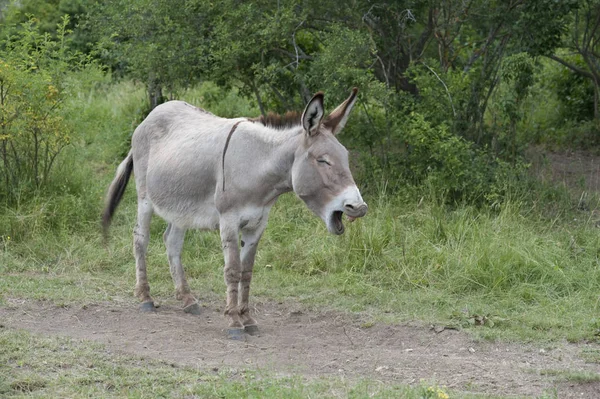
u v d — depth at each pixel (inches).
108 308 280.8
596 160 482.6
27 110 366.6
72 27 593.6
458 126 405.1
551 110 556.4
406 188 386.9
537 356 243.8
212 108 525.3
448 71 405.7
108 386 205.6
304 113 230.1
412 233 345.4
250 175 245.1
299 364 229.9
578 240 345.7
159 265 334.6
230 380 211.5
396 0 394.6
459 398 200.5
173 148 268.4
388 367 229.1
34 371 213.0
